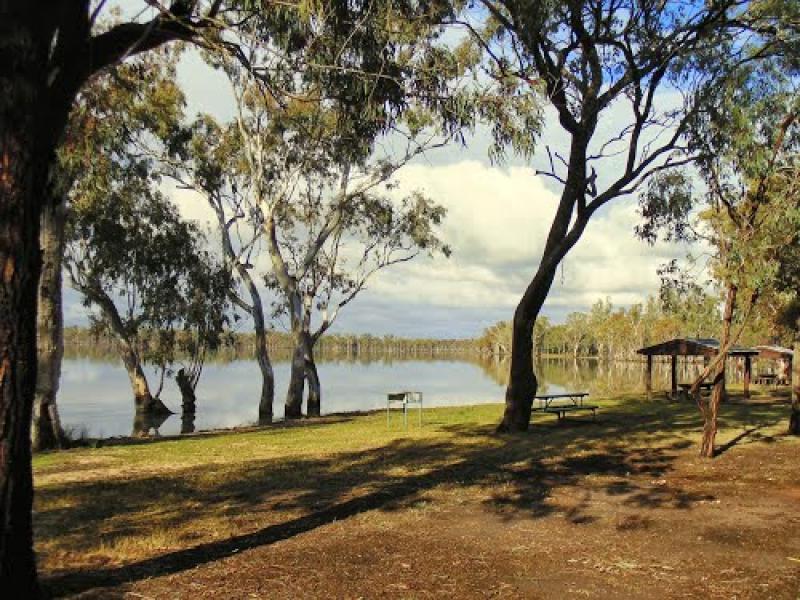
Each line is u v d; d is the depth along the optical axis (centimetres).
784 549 667
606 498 898
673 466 1164
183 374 3512
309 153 2792
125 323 3369
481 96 674
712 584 566
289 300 3055
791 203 1117
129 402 3953
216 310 3400
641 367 9650
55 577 559
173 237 3186
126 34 542
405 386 5556
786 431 1669
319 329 3266
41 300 1803
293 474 1098
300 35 645
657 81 1329
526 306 1656
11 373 438
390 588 545
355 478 1052
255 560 614
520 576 580
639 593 544
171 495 932
